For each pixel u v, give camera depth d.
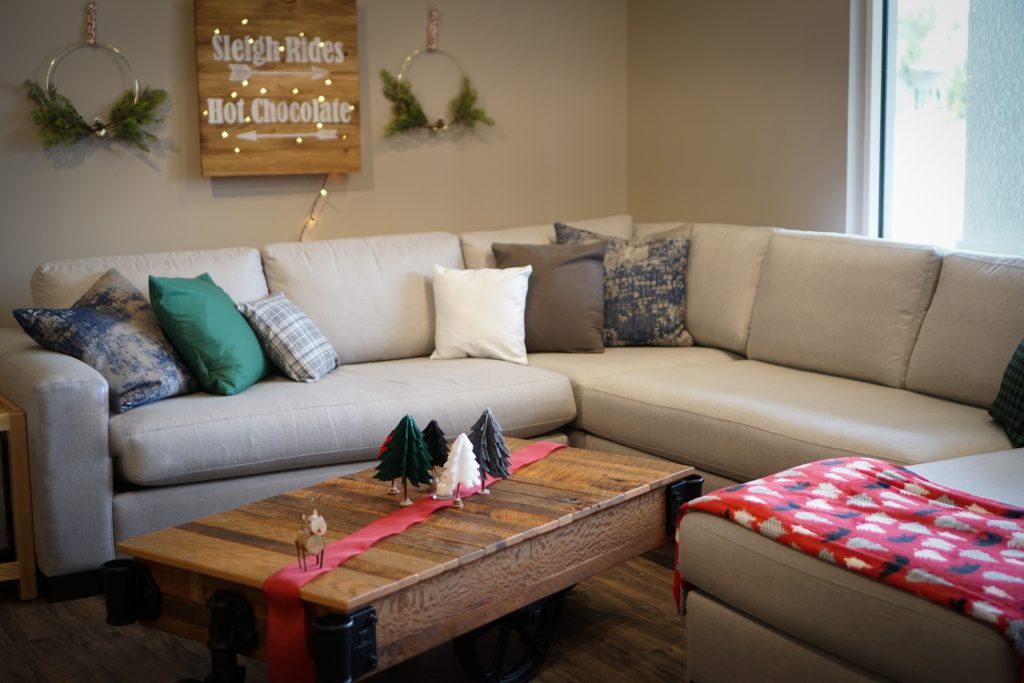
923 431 2.78
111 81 4.05
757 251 3.90
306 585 1.95
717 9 4.68
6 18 3.84
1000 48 3.68
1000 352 2.97
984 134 3.77
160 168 4.18
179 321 3.28
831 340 3.50
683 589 2.38
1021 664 1.68
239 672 2.11
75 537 2.95
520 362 3.89
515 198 5.03
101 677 2.52
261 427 3.14
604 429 3.54
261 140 4.30
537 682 2.46
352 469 3.34
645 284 4.10
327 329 3.88
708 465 3.15
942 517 2.09
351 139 4.48
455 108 4.80
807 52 4.28
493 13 4.85
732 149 4.70
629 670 2.51
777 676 2.13
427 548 2.14
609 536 2.50
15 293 3.96
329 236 4.57
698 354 3.96
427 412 3.38
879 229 4.22
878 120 4.12
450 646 2.68
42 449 2.89
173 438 3.01
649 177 5.20
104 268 3.58
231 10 4.18
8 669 2.56
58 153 3.98
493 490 2.55
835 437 2.78
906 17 4.01
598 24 5.14
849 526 2.09
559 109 5.09
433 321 4.07
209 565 2.07
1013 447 2.71
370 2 4.54
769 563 2.10
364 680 2.49
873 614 1.89
